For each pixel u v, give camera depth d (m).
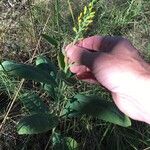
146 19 0.62
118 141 0.47
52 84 0.39
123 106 0.34
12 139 0.47
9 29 0.57
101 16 0.59
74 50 0.33
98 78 0.33
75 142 0.43
